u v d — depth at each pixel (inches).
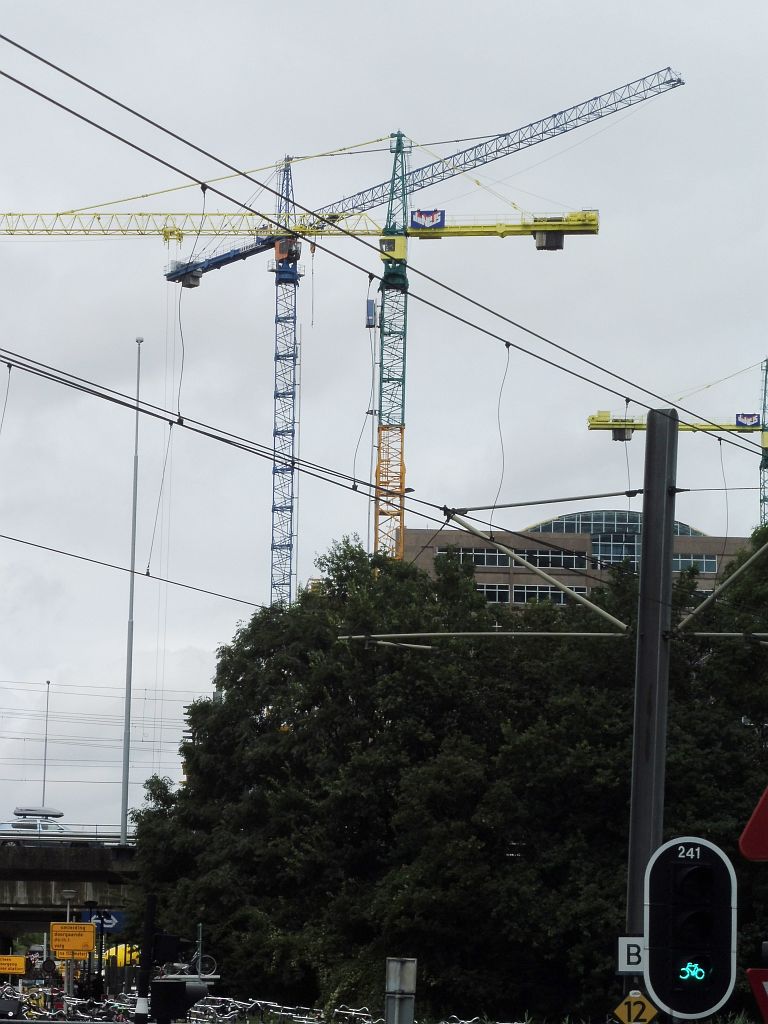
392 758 1598.2
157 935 920.3
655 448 825.5
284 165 4832.7
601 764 1440.7
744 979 1364.4
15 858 2352.4
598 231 4407.0
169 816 2007.9
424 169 4628.4
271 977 1713.8
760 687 1483.8
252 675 1959.9
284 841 1758.1
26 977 2974.9
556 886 1487.5
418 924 1469.0
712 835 1392.7
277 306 4869.6
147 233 4899.1
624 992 768.3
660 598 811.4
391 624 1670.8
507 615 1706.4
